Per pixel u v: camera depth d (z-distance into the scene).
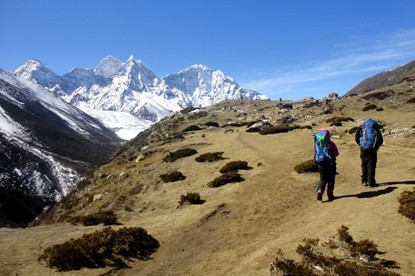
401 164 17.27
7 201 124.56
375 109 51.34
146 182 27.53
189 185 21.73
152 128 106.38
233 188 18.44
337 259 7.92
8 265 10.45
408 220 9.40
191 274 9.99
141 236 12.55
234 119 76.69
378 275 7.02
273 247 9.95
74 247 11.20
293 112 65.56
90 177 49.94
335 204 12.42
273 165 21.92
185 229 13.79
